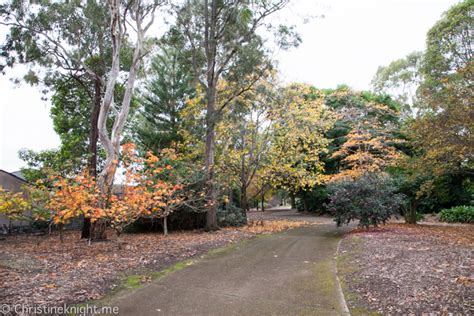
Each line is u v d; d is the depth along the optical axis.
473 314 3.28
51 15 12.20
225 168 15.75
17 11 11.71
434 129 9.62
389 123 19.55
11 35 12.18
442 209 17.48
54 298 4.25
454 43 17.16
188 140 17.16
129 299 4.38
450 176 15.90
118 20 10.41
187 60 13.80
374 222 11.10
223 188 14.27
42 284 4.87
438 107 9.90
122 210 8.05
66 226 16.47
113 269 6.00
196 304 4.18
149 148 18.16
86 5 12.46
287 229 13.55
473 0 16.19
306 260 6.89
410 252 6.66
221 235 11.27
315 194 24.41
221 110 13.16
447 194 16.86
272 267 6.28
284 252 7.90
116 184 10.06
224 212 14.72
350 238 9.55
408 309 3.62
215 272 5.91
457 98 9.21
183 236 11.19
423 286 4.29
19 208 8.57
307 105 15.88
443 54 17.50
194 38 13.12
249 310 3.94
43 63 13.47
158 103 19.08
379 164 15.88
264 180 17.12
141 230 13.09
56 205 8.17
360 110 18.62
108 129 19.00
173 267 6.34
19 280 5.10
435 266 5.31
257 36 12.26
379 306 3.85
